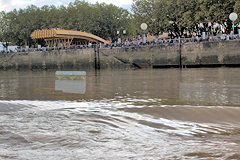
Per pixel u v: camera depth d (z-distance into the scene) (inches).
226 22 1798.7
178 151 159.9
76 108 329.1
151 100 450.6
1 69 2442.2
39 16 3321.9
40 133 204.4
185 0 1932.8
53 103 380.8
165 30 2203.5
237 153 153.8
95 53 1962.4
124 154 155.6
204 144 175.6
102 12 3299.7
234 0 1628.9
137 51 1804.9
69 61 2086.6
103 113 287.1
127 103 406.6
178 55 1664.6
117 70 1705.2
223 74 1055.0
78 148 167.9
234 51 1497.3
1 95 594.6
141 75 1189.7
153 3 2251.5
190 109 292.5
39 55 2249.0
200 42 1587.1
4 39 3341.5
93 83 838.5
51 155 154.6
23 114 284.8
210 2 1768.0
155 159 146.3
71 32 2236.7
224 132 210.7
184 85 709.3
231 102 414.0
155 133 207.0
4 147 170.4
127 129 218.2
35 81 1025.5
